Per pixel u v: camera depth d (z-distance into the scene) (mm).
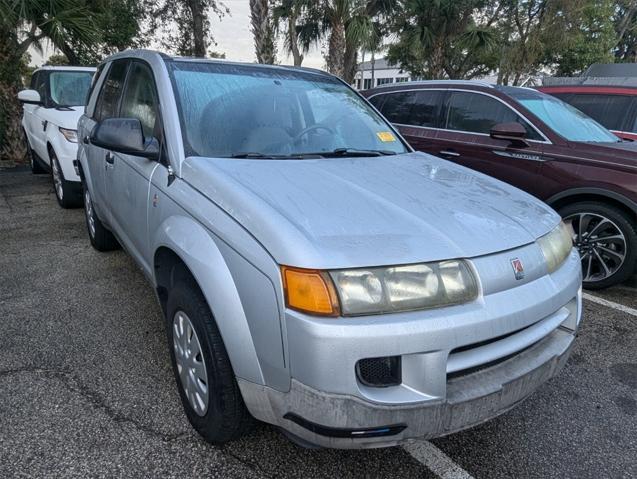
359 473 2129
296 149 2842
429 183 2479
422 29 16312
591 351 3312
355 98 3557
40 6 8859
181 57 3137
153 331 3283
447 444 2342
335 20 12500
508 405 1900
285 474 2104
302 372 1653
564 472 2191
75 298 3766
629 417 2598
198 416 2215
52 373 2770
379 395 1650
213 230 2033
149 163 2760
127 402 2533
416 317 1676
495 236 1974
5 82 9500
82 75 7328
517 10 18578
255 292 1779
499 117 4863
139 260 3018
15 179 8375
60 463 2105
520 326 1861
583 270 4371
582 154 4246
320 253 1685
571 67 21438
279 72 3354
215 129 2684
